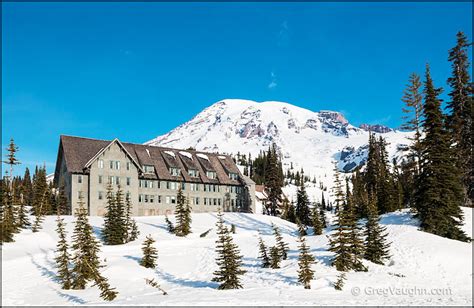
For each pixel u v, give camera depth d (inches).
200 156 3496.6
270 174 3440.0
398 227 1592.0
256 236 2070.6
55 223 2068.2
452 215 1534.2
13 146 2074.3
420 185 1589.6
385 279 1034.1
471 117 1903.3
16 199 2113.7
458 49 1945.1
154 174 3056.1
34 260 1341.0
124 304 759.7
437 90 1646.2
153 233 2086.6
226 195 3415.4
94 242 1120.2
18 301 883.4
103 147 2920.8
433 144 1592.0
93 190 2711.6
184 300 779.4
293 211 3105.3
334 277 1043.3
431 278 1090.7
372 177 2716.5
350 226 1198.3
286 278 1069.8
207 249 1672.0
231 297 817.5
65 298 913.5
